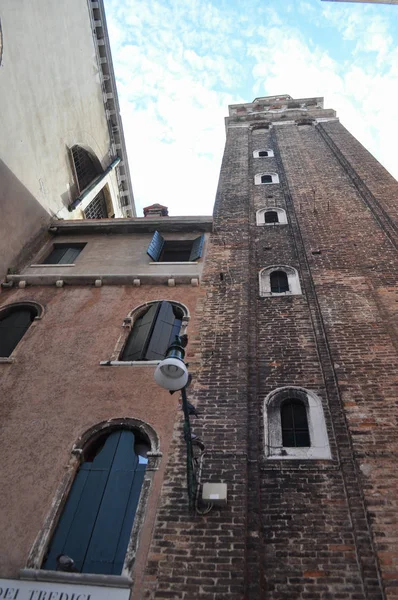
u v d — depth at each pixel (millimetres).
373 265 15586
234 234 18672
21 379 12203
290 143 30125
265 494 8930
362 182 21859
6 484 9578
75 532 8742
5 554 8359
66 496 9344
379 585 7219
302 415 10758
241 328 13125
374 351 11641
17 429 10734
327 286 14578
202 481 9039
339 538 8047
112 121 29375
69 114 24078
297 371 11703
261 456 9695
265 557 7910
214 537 8070
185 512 8531
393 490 8359
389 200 19672
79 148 25875
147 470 9438
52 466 9836
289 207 20969
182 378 7547
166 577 7590
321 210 19953
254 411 10641
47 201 20906
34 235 19203
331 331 12516
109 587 7590
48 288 16125
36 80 21172
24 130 19953
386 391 10422
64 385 11820
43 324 14281
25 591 7676
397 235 16953
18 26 19938
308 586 7445
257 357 12305
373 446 9203
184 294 15078
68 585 7707
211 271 16219
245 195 22406
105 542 8508
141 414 10727
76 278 16156
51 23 22766
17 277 16531
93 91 27094
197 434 10047
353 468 9047
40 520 8859
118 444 10289
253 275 16125
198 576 7543
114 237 19625
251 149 30297
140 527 8391
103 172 27828
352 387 10633
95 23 27547
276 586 7504
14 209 18312
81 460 10047
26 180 19562
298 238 17969
